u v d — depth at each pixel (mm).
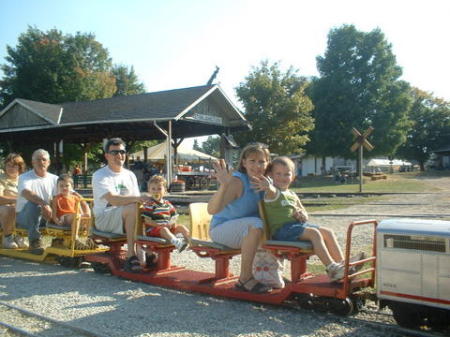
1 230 7770
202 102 25781
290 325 4121
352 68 50500
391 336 3840
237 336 3850
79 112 28109
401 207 15805
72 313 4523
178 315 4430
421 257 3758
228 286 5062
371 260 4469
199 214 5504
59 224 6875
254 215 5082
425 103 71188
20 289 5504
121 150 6406
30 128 27688
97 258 6254
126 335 3885
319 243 4395
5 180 8039
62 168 31703
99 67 54250
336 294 4223
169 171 24000
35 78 44812
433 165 75562
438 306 3672
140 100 27375
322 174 53375
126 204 5988
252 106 35938
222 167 4902
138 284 5691
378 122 49094
